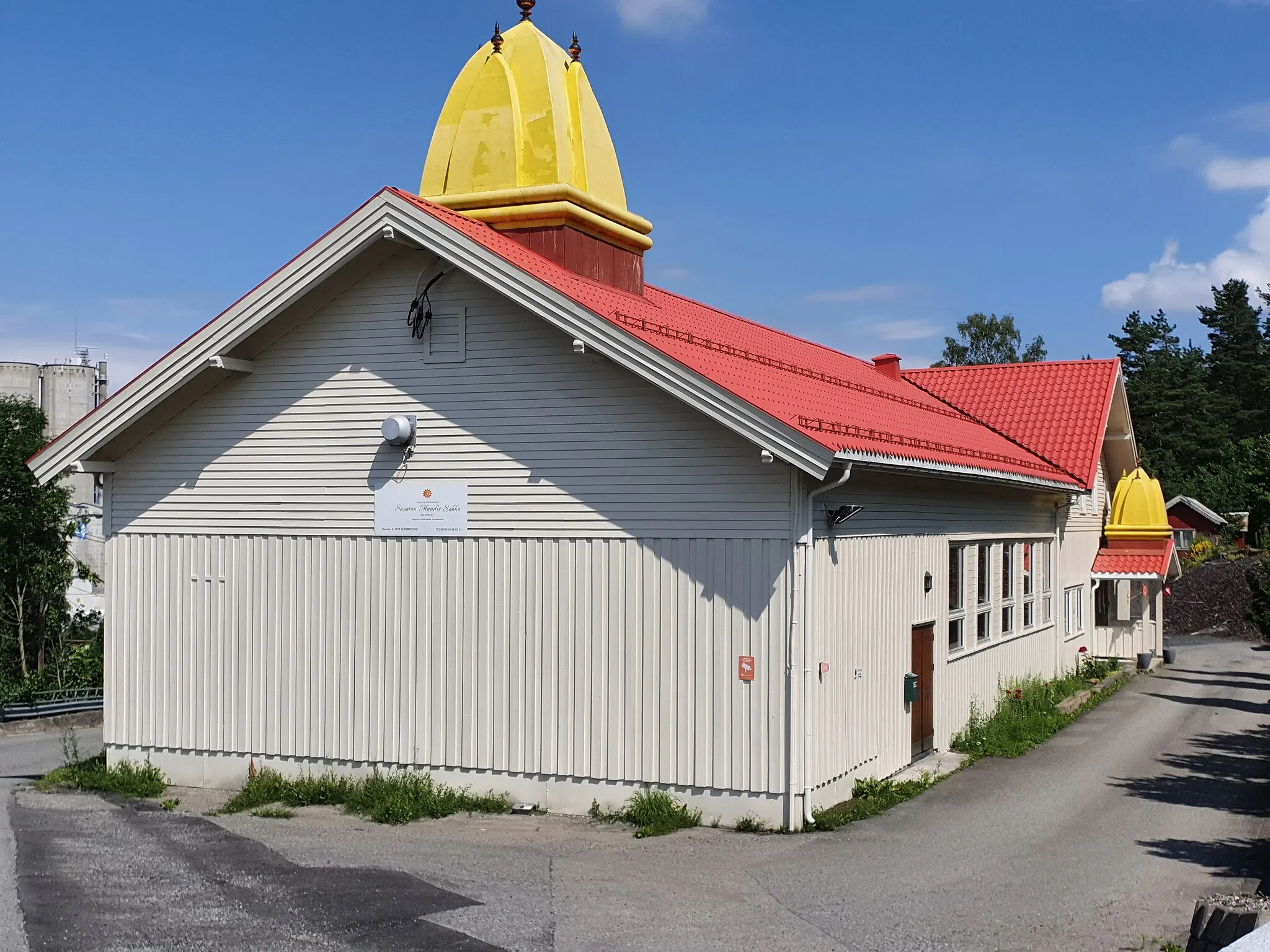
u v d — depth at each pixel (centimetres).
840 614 1291
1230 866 1045
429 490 1360
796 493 1191
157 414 1484
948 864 1053
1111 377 2602
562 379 1297
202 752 1477
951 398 2678
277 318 1398
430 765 1359
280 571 1438
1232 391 8738
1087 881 992
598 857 1090
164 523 1496
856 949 820
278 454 1438
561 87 1585
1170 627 4244
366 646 1393
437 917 889
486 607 1334
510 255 1310
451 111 1600
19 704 2711
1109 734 1862
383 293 1386
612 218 1606
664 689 1248
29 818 1299
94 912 902
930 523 1590
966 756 1619
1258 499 4422
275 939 837
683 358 1220
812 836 1168
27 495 3547
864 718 1361
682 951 812
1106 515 3022
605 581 1277
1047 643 2317
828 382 1733
